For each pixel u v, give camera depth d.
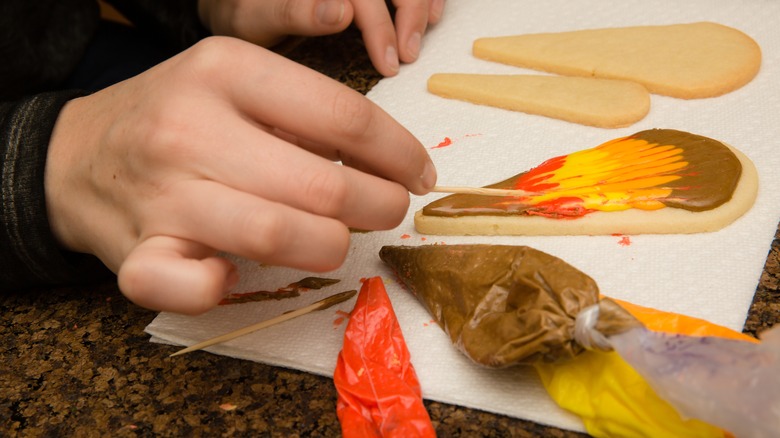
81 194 0.38
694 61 0.47
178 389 0.37
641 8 0.52
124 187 0.36
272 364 0.37
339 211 0.35
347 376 0.36
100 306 0.40
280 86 0.35
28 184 0.39
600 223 0.40
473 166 0.45
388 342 0.37
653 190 0.40
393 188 0.37
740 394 0.31
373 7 0.51
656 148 0.43
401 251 0.39
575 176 0.42
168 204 0.35
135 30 0.60
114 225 0.37
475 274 0.36
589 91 0.47
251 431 0.35
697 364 0.31
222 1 0.53
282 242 0.34
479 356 0.34
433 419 0.35
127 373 0.38
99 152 0.37
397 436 0.34
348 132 0.35
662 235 0.40
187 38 0.56
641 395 0.33
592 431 0.34
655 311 0.36
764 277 0.38
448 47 0.52
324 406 0.36
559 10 0.53
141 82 0.38
